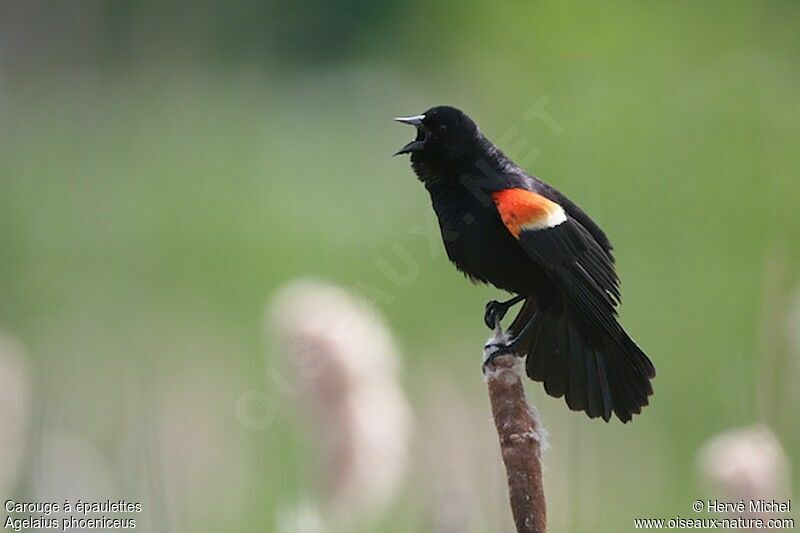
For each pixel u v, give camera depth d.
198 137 22.66
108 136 22.41
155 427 8.02
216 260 17.20
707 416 10.88
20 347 12.58
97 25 25.58
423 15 25.12
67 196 19.39
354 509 7.71
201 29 26.56
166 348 13.30
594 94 18.31
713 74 18.31
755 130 16.45
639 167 15.32
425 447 9.09
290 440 8.99
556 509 9.05
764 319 7.50
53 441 8.60
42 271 17.08
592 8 19.94
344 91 25.06
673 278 13.00
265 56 27.22
